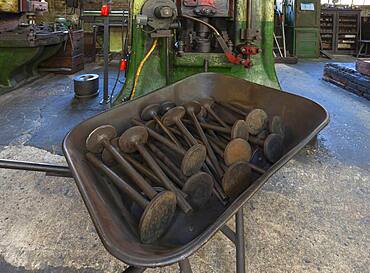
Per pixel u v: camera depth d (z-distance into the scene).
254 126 1.29
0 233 1.45
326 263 1.31
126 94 2.54
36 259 1.31
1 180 1.87
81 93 3.49
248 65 2.46
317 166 2.12
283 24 7.04
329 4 8.27
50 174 1.20
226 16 2.44
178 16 2.40
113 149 1.08
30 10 3.79
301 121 1.25
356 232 1.50
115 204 0.93
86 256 1.34
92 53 6.21
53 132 2.59
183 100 1.46
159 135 1.20
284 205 1.70
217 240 1.44
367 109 3.28
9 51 3.61
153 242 0.86
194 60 2.52
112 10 6.41
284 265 1.30
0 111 3.08
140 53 2.50
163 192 0.85
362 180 1.96
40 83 4.27
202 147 1.09
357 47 7.69
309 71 5.43
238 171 1.09
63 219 1.56
